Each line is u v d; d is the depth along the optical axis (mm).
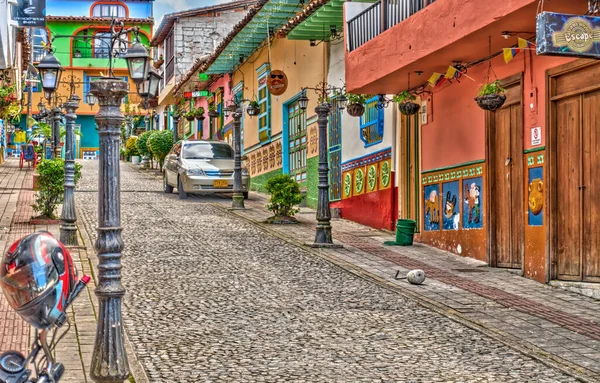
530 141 12156
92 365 6137
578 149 11156
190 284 11398
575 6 9625
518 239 12750
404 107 15078
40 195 17047
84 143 60281
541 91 11852
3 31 17438
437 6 12312
